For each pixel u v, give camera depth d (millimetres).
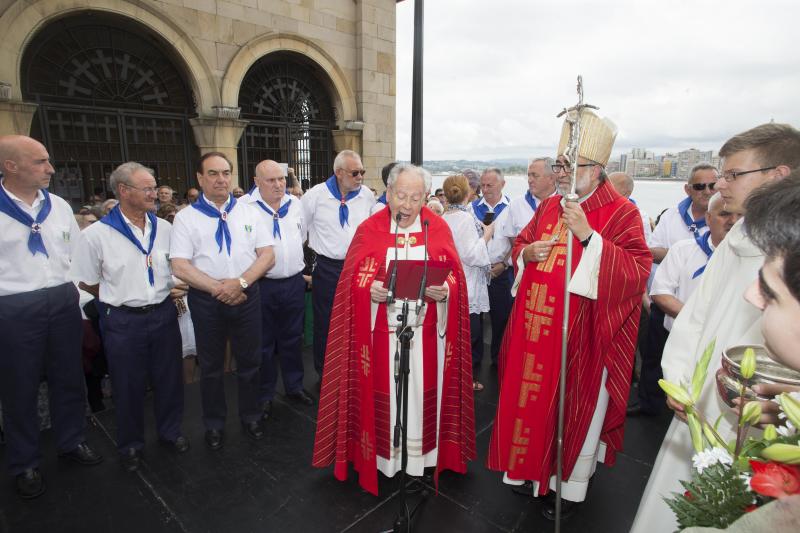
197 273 2865
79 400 2957
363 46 9312
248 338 3125
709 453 874
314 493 2695
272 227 3537
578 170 2277
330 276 3854
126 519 2510
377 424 2662
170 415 3119
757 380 1012
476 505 2592
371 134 9742
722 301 1500
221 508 2584
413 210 2424
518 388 2416
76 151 6883
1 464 2967
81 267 2789
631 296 2240
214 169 2943
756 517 622
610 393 2352
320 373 4051
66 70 6664
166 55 7477
